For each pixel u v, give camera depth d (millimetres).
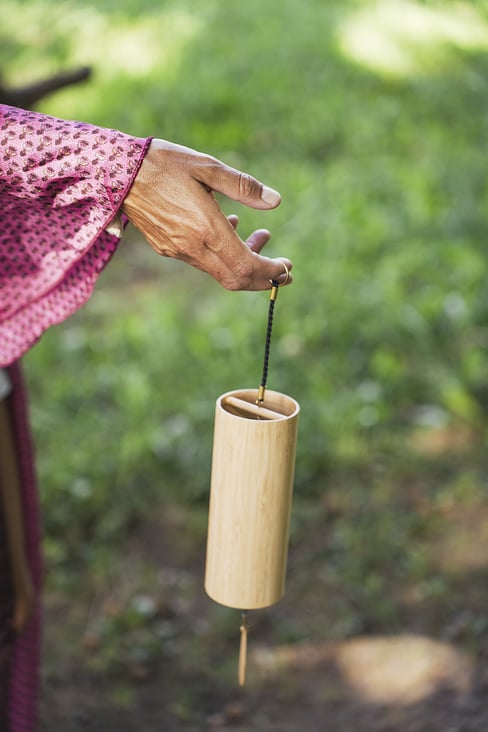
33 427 4785
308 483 4508
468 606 3760
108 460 4566
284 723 3363
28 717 2590
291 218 6934
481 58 10461
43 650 3678
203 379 5180
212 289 6395
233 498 1463
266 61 9773
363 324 5539
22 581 2457
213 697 3529
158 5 11188
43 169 1390
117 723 3363
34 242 1479
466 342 5480
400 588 3926
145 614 3846
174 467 4582
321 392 5004
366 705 3387
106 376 5227
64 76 3627
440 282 6039
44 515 4277
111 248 1530
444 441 4801
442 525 4227
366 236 6508
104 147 1367
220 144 8188
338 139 8414
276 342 5484
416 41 10477
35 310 1531
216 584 1519
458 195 7309
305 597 3953
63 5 10742
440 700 3330
